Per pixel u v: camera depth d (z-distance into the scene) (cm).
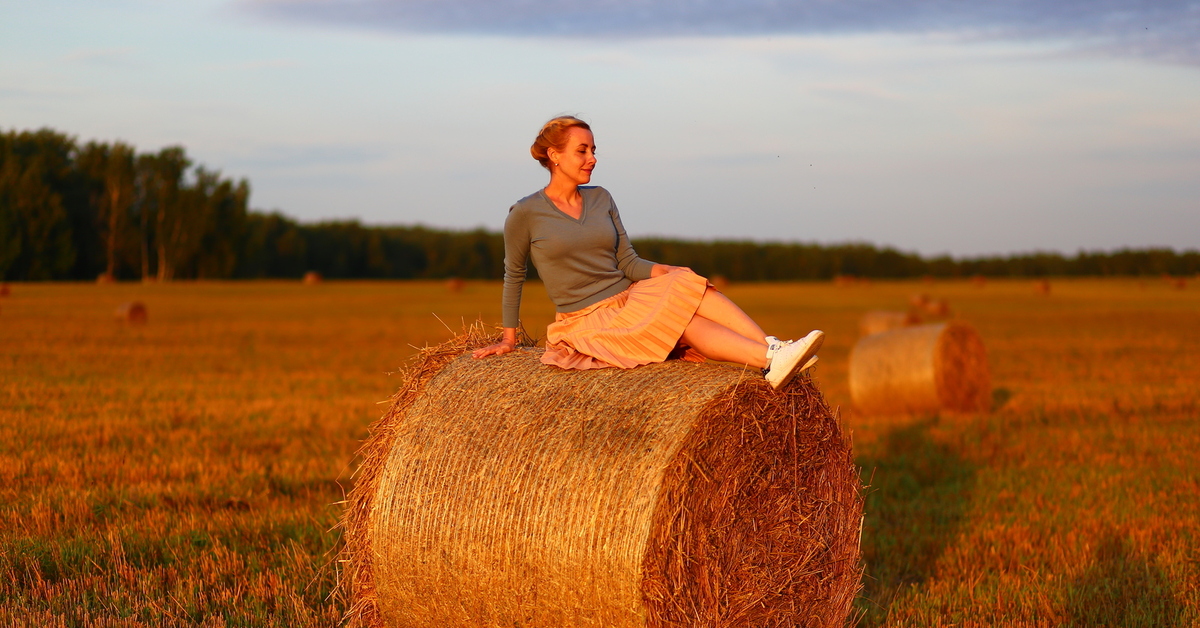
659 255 8231
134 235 7131
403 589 450
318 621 481
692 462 405
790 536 458
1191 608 512
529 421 436
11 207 6369
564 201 475
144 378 1462
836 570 487
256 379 1500
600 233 473
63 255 6594
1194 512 707
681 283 458
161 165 7262
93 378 1435
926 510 730
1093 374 1662
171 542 596
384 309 3541
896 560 611
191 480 779
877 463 914
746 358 444
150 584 516
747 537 436
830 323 2978
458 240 8731
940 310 3431
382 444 474
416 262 8538
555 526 408
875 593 556
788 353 428
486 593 425
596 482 406
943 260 8562
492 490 427
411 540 443
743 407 427
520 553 415
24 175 6500
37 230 6475
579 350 464
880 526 695
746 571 433
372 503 461
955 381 1262
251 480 775
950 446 1001
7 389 1270
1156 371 1695
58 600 478
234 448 909
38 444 890
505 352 496
